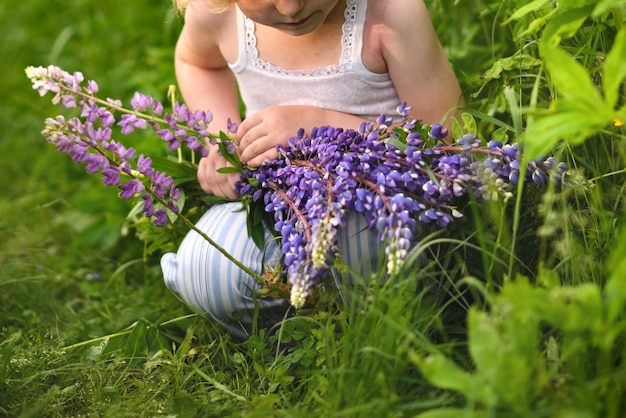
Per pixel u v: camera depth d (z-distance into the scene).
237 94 3.34
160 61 3.92
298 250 2.28
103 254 3.53
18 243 3.59
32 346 2.63
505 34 3.19
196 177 2.81
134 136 3.76
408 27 2.56
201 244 2.56
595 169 2.47
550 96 2.71
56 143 2.33
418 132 2.40
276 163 2.50
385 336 2.06
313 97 2.71
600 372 2.00
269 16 2.42
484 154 2.35
